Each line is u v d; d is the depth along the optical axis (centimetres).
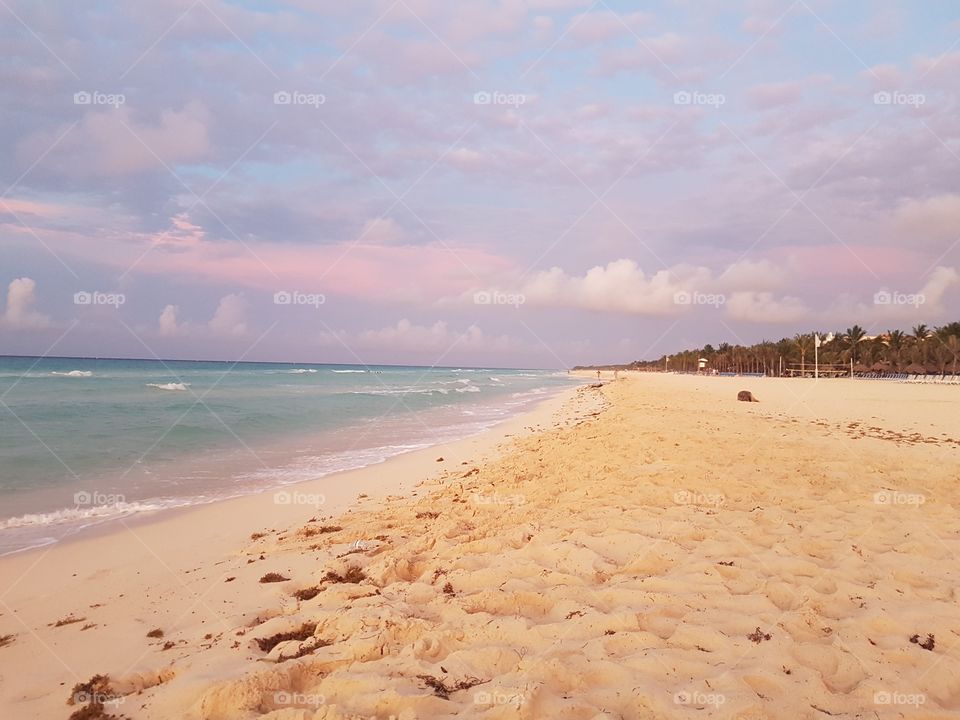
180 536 833
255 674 398
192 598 594
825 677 402
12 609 575
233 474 1270
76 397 2733
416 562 663
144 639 501
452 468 1402
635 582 567
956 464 1148
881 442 1480
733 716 348
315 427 2136
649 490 936
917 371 7938
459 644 460
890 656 423
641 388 5297
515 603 529
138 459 1359
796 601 524
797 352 9912
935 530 724
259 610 552
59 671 448
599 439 1598
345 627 482
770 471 1066
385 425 2325
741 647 432
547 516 828
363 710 370
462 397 4316
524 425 2425
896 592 534
